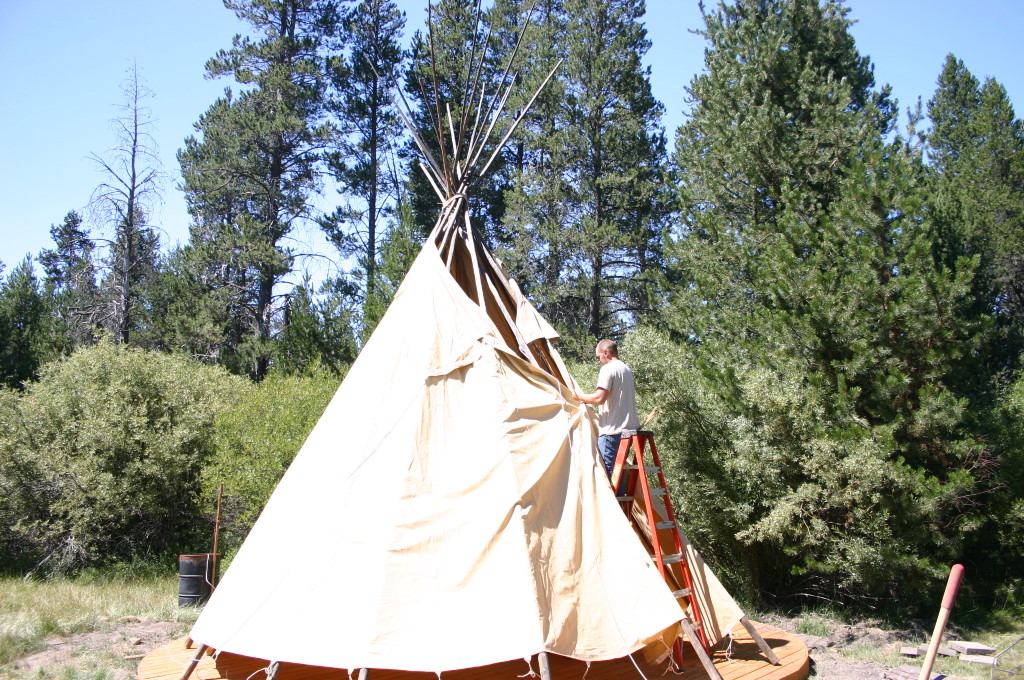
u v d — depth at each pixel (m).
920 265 9.88
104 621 8.65
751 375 10.38
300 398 13.35
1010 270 20.98
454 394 6.11
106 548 14.36
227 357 26.52
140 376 15.09
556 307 26.20
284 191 28.86
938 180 16.14
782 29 14.16
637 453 6.34
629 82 24.59
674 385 10.73
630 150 24.88
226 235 26.55
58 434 14.55
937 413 9.32
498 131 28.30
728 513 10.09
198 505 14.38
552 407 6.28
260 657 5.22
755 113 13.45
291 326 21.94
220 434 13.48
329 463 6.12
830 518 9.80
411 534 5.41
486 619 5.11
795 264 10.60
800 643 7.03
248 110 28.12
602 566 5.61
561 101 25.31
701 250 13.77
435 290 6.82
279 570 5.63
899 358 10.08
